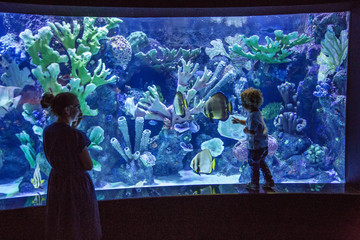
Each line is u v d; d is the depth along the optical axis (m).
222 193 2.89
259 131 2.88
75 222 2.07
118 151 4.29
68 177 2.07
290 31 4.36
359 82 3.21
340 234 2.89
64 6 2.81
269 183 3.08
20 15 3.95
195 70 4.48
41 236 2.71
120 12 3.09
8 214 2.62
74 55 3.85
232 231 2.91
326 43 4.20
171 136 4.49
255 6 2.89
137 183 4.06
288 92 4.73
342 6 3.09
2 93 3.82
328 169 4.27
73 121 2.27
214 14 3.26
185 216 2.88
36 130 3.83
